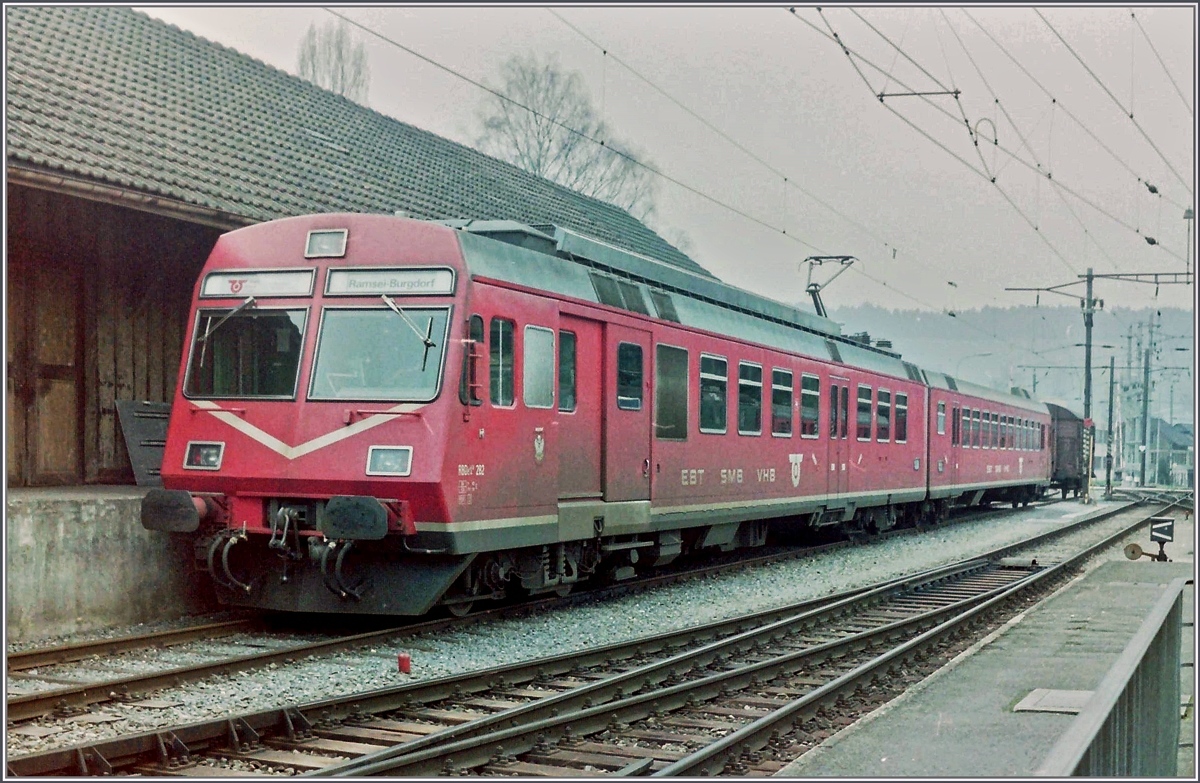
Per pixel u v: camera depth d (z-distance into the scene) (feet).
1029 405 119.96
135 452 41.39
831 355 65.57
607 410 41.29
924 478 82.33
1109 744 15.71
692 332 48.14
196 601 37.58
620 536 44.11
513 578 40.29
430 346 32.83
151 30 60.39
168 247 44.45
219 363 34.83
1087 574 53.62
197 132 49.49
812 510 61.77
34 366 39.22
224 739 22.17
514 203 74.59
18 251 38.63
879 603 46.21
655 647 33.83
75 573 33.50
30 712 23.34
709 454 49.55
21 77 42.86
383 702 24.89
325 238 34.63
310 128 62.28
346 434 32.81
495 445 34.47
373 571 33.73
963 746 22.02
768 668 30.55
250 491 33.65
